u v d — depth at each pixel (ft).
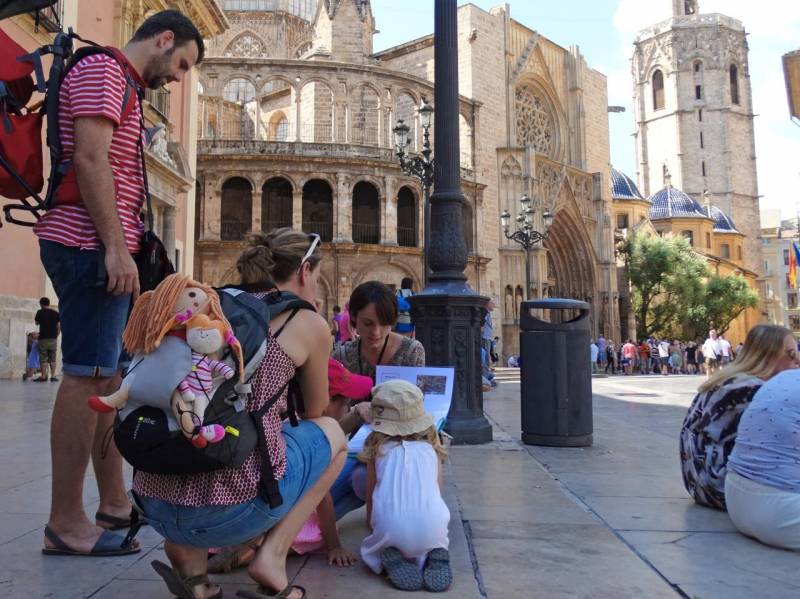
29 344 50.96
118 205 11.75
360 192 125.80
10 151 10.66
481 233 140.36
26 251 50.96
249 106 156.66
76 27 53.47
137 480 8.30
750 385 14.75
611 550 12.00
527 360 26.20
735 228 289.12
